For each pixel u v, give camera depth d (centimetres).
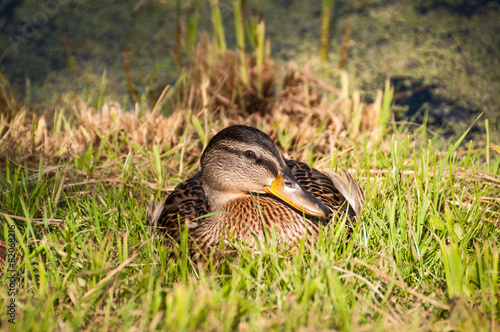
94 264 625
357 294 572
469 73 1340
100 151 943
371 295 590
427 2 1631
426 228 722
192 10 1638
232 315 541
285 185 705
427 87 1296
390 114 1164
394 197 734
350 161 948
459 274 588
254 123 1070
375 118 1064
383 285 618
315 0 1683
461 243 677
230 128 735
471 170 867
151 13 1638
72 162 950
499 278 620
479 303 581
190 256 704
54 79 1375
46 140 971
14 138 978
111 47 1497
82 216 793
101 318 573
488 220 743
